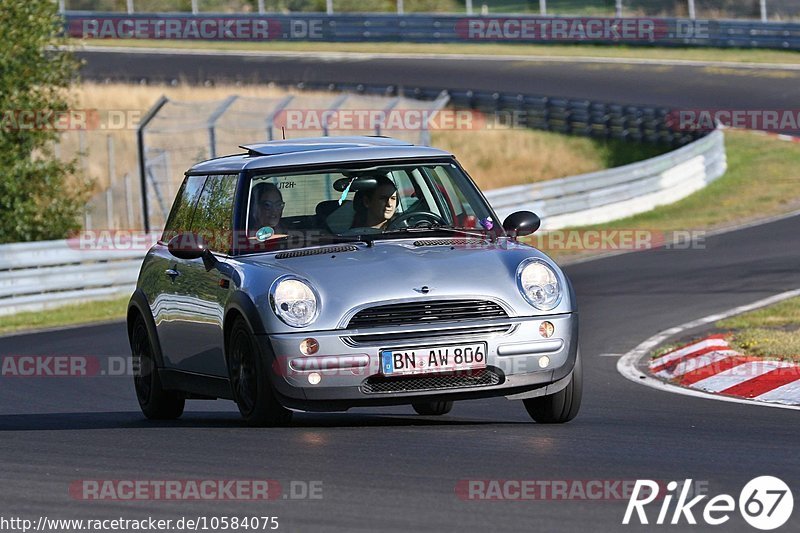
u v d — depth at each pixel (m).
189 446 23.14
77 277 63.44
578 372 24.78
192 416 30.78
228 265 25.52
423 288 23.44
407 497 18.06
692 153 90.81
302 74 143.88
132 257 66.25
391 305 23.23
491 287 23.77
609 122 117.81
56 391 36.72
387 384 23.23
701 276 55.12
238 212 26.03
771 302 46.38
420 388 23.33
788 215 76.62
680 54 146.25
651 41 151.25
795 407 27.81
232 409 32.44
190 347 27.17
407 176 26.67
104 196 99.94
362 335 23.03
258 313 23.48
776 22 144.12
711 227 75.00
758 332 37.12
